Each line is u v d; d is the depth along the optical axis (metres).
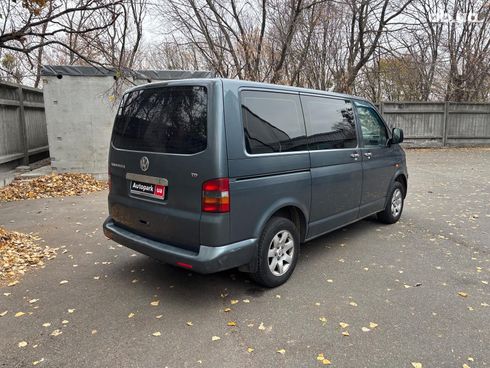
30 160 10.60
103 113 8.99
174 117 3.30
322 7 12.38
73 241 5.05
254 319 3.10
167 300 3.43
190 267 3.10
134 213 3.61
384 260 4.40
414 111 16.30
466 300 3.43
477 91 18.36
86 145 9.06
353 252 4.66
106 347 2.72
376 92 20.67
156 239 3.47
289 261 3.78
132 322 3.05
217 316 3.15
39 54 8.73
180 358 2.59
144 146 3.51
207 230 3.03
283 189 3.58
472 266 4.23
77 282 3.81
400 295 3.52
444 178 10.02
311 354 2.64
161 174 3.31
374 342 2.78
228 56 12.84
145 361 2.56
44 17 5.09
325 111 4.30
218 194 3.01
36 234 5.31
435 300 3.43
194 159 3.08
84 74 8.78
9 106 9.24
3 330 2.93
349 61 14.33
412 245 4.93
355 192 4.74
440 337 2.84
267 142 3.44
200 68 16.00
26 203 7.16
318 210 4.14
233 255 3.13
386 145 5.48
